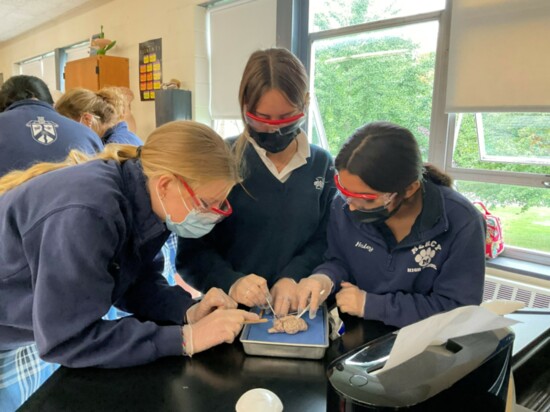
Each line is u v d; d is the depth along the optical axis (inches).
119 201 33.1
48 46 284.4
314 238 54.0
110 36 217.8
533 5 84.0
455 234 41.3
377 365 21.7
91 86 201.3
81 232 29.7
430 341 21.6
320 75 137.2
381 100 122.0
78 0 223.5
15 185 36.8
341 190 37.2
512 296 94.8
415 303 41.3
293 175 50.4
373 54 121.3
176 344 33.3
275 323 36.5
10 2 229.1
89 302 30.8
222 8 159.9
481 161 103.7
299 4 136.2
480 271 41.2
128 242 36.5
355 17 123.9
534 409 29.9
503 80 90.2
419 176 36.6
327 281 44.2
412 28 111.0
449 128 105.7
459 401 20.7
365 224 44.7
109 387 29.5
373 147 34.8
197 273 48.4
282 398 28.4
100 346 31.5
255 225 50.5
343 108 132.4
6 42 343.9
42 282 30.0
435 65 106.2
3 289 35.9
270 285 52.6
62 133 72.7
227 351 34.6
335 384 20.8
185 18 169.0
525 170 96.8
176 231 39.4
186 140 34.3
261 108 43.4
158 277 44.2
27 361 46.9
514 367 30.5
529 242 100.5
